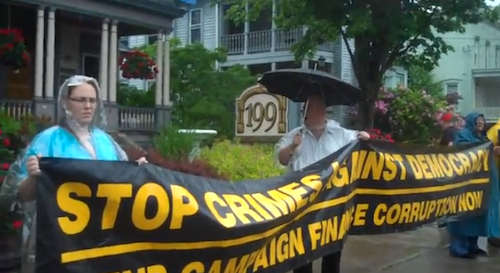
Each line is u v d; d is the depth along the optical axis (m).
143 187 3.27
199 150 8.36
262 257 4.08
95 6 13.43
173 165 5.70
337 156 4.97
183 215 3.42
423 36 15.50
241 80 19.03
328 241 4.84
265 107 9.74
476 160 6.96
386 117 18.41
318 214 4.70
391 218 5.74
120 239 3.19
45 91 12.83
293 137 5.25
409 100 18.31
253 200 3.96
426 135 18.34
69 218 2.99
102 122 3.86
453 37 38.81
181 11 15.41
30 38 13.80
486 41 38.69
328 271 5.29
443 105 19.27
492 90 40.31
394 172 5.70
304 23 15.79
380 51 15.35
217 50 19.59
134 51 15.30
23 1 12.08
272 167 7.65
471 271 6.73
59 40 14.30
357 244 8.20
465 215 6.84
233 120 17.61
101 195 3.10
